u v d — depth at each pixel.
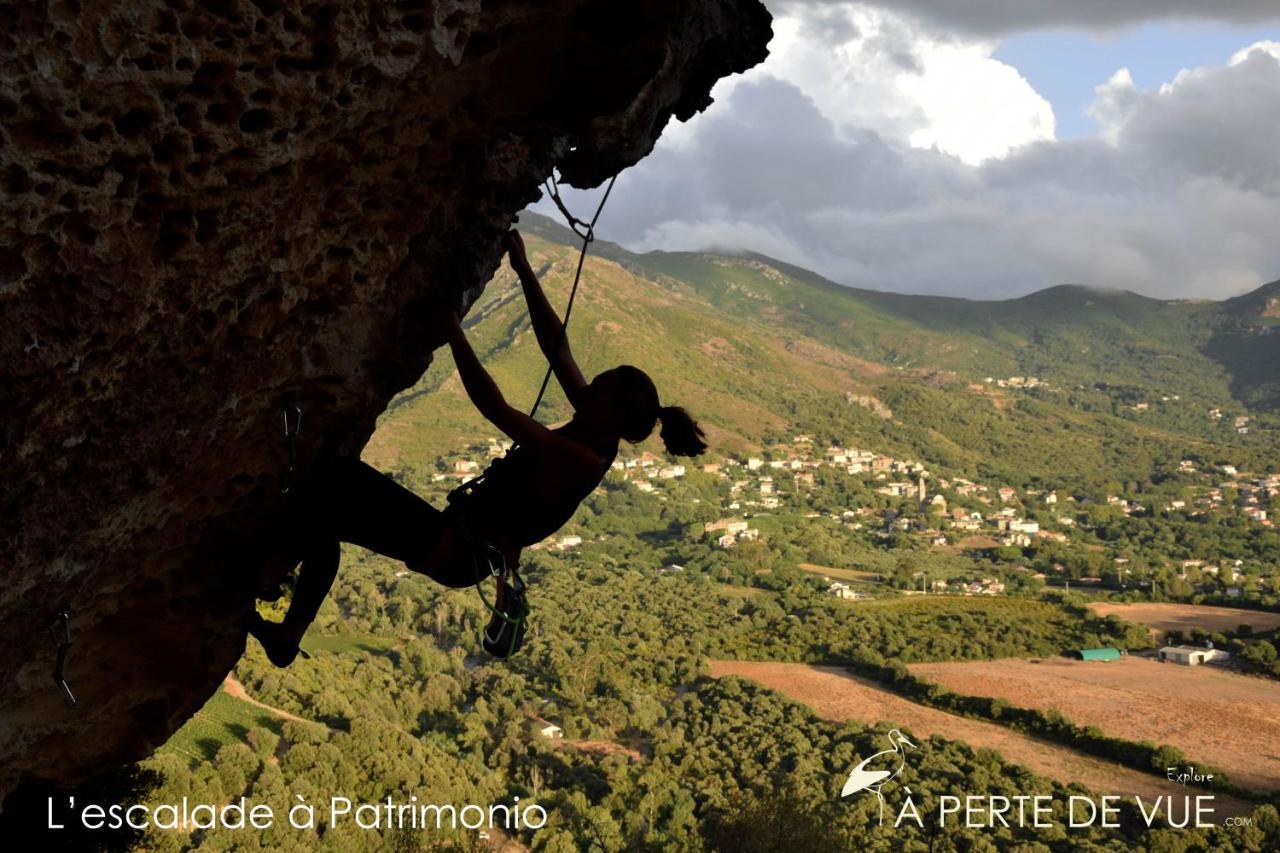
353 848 29.94
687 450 3.87
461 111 4.08
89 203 2.86
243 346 3.84
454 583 3.93
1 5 2.48
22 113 2.63
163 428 3.73
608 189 5.07
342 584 99.31
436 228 4.43
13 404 3.08
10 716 4.63
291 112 3.24
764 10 5.18
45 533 3.57
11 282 2.84
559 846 36.12
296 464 4.59
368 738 40.59
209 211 3.25
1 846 10.31
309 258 3.83
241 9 2.90
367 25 3.26
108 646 4.69
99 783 13.02
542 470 3.75
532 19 3.92
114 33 2.69
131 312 3.19
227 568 4.68
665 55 4.28
